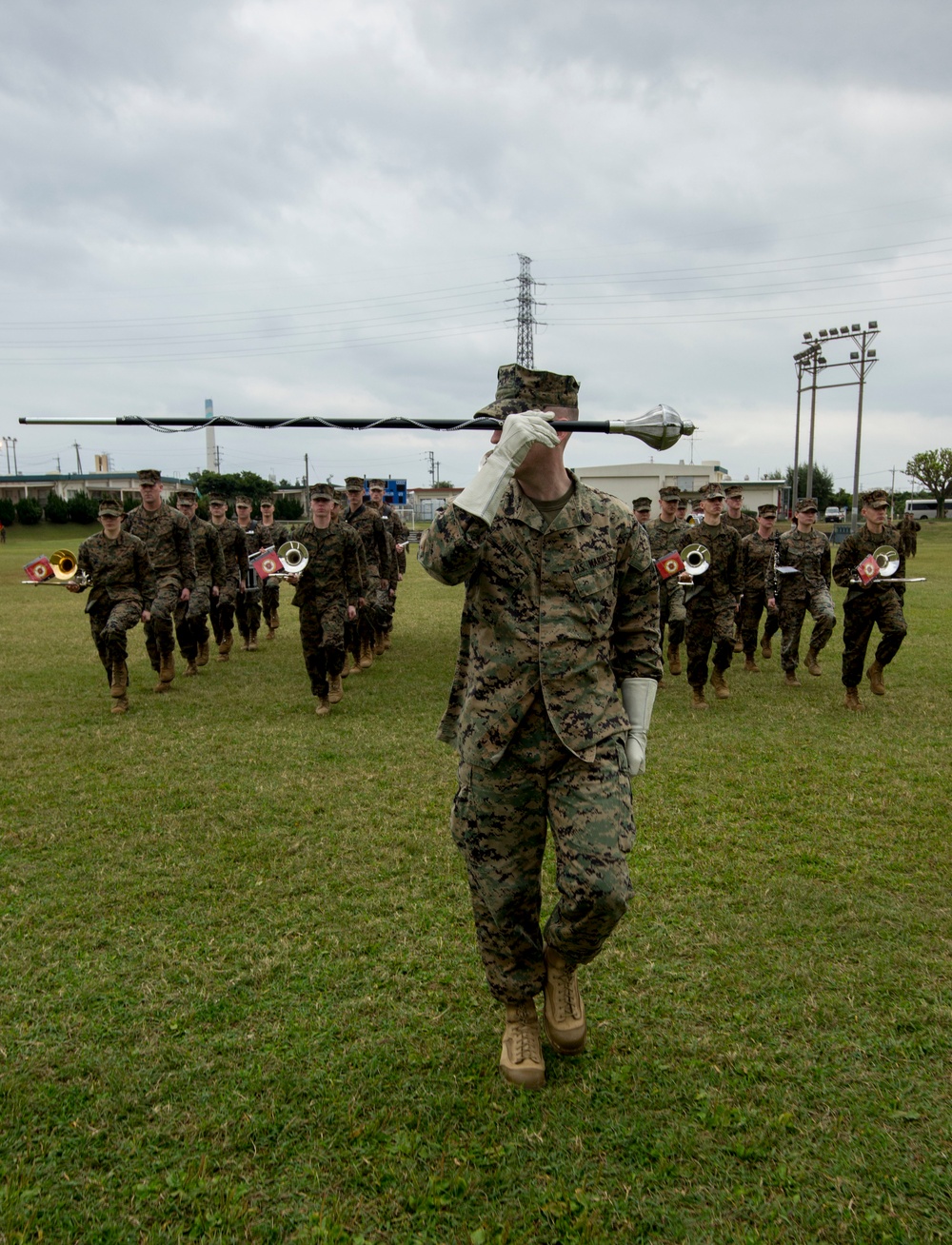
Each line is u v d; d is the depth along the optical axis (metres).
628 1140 2.42
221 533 11.32
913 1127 2.46
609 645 2.62
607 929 2.51
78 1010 3.10
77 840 4.78
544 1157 2.37
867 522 7.95
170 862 4.45
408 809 5.25
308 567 7.70
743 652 11.88
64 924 3.76
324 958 3.46
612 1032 2.95
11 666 10.49
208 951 3.52
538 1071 2.66
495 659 2.50
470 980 3.28
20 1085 2.68
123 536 8.20
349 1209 2.20
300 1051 2.85
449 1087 2.67
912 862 4.36
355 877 4.25
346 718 7.73
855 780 5.77
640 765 2.62
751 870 4.29
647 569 2.66
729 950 3.49
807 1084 2.65
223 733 7.16
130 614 8.02
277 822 5.04
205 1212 2.18
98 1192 2.26
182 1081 2.70
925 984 3.21
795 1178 2.27
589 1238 2.09
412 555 35.72
